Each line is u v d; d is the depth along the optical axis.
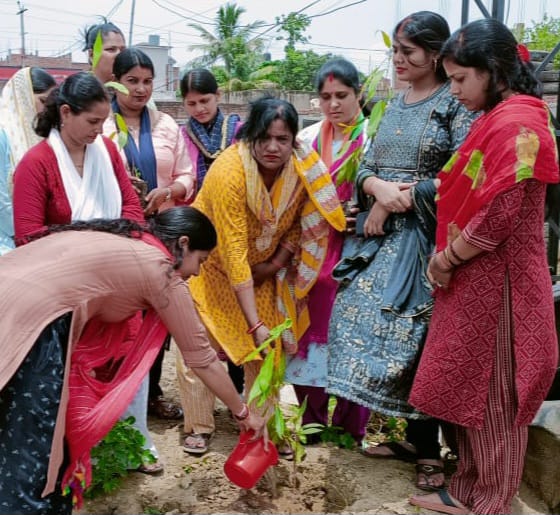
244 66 28.59
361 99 3.81
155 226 2.53
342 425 3.58
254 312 3.09
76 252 2.33
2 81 24.64
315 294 3.43
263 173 3.12
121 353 2.88
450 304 2.71
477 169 2.56
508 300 2.63
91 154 3.01
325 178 3.16
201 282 3.30
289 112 2.95
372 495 3.05
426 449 3.15
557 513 3.05
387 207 3.07
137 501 3.05
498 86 2.56
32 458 2.31
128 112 3.79
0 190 3.24
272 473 3.16
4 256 2.38
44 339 2.29
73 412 2.46
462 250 2.58
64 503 2.55
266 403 3.20
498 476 2.73
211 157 4.12
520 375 2.60
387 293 3.07
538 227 2.59
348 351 3.13
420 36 2.96
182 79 4.13
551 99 5.59
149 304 2.47
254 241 3.24
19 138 3.31
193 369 2.58
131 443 3.06
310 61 27.39
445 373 2.70
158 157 3.80
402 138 3.09
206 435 3.46
